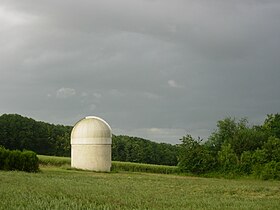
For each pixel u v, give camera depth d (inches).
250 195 1288.1
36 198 863.7
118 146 4591.5
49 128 4352.9
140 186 1376.7
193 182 1765.5
